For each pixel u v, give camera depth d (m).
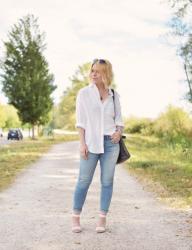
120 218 6.48
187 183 10.48
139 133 60.72
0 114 94.00
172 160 17.69
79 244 5.07
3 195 8.72
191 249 4.91
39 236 5.40
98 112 5.54
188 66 26.59
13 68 45.75
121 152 5.68
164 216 6.66
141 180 11.46
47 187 10.00
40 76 45.91
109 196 5.66
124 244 5.08
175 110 36.44
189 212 6.98
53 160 18.81
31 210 7.07
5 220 6.30
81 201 5.62
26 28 45.44
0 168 14.41
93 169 5.64
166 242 5.18
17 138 50.41
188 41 26.30
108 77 5.56
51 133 55.97
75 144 37.94
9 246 5.00
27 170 14.05
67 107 89.94
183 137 27.97
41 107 46.09
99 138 5.55
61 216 6.57
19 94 45.31
